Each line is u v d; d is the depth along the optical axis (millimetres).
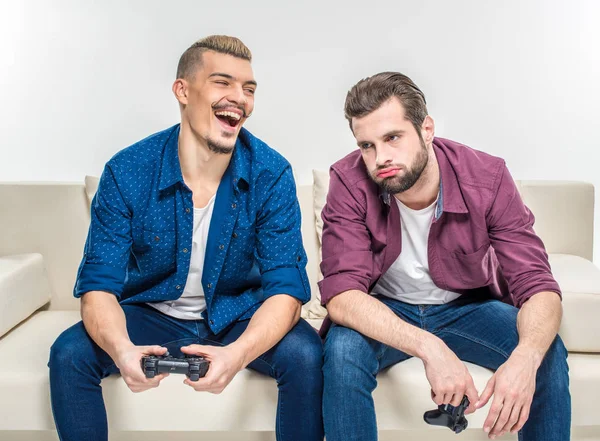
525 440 1560
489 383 1481
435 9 2303
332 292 1637
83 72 2307
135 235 1680
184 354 1521
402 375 1673
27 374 1681
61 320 2029
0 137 2346
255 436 1862
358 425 1517
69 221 2119
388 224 1681
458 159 1688
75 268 2127
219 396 1683
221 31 2301
